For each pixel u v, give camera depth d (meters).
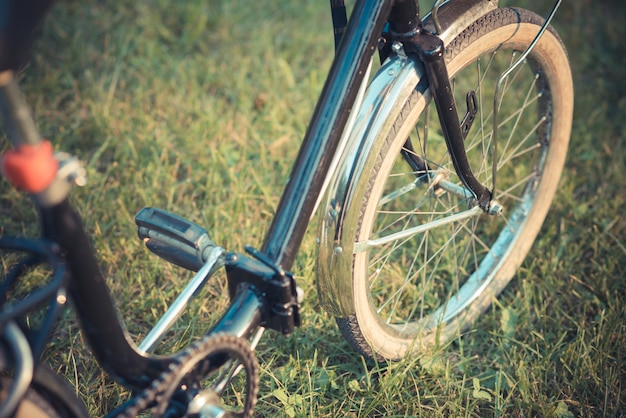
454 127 1.66
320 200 1.61
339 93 1.51
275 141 2.72
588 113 2.91
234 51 3.21
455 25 1.64
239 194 2.47
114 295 2.20
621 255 2.33
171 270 2.25
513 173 2.63
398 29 1.56
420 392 1.97
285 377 1.95
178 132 2.80
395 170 2.65
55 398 1.33
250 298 1.48
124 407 1.40
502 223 2.46
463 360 1.99
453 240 2.14
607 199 2.57
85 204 2.45
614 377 1.93
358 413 1.88
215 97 3.02
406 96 1.61
